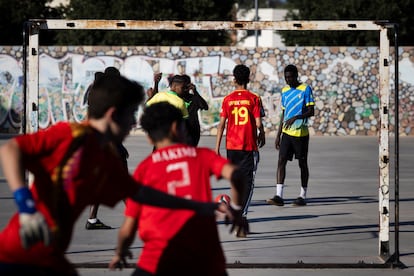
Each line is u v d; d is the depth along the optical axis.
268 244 18.16
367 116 58.06
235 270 15.38
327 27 15.91
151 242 9.42
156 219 9.40
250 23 16.00
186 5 77.81
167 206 8.88
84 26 15.81
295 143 24.52
